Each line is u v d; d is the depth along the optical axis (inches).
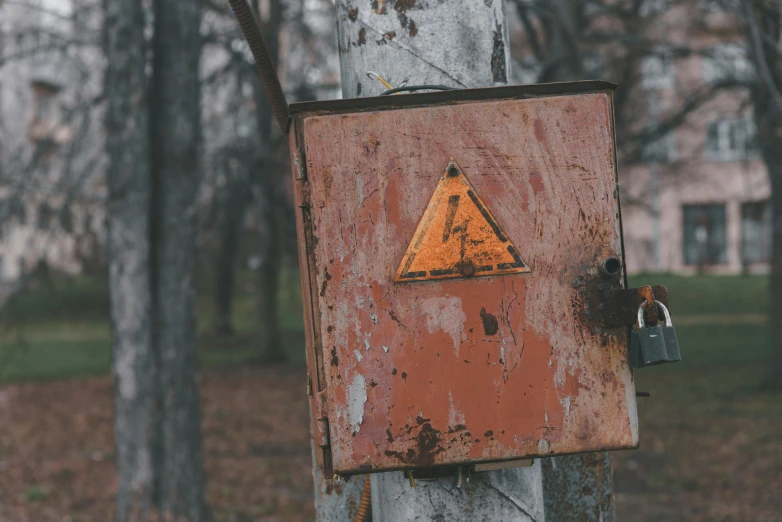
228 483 405.1
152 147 291.9
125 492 289.0
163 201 290.8
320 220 70.4
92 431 552.7
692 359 850.8
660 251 1369.3
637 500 360.5
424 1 77.8
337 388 70.3
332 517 93.0
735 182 1170.6
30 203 344.2
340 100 70.6
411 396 70.5
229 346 1042.7
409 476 72.5
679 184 702.5
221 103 534.0
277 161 595.2
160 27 290.8
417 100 71.0
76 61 397.1
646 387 704.4
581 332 71.5
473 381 70.7
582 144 71.9
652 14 529.7
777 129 465.1
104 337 1082.1
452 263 70.7
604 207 71.8
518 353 71.0
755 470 400.5
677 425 531.8
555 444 71.2
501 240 71.1
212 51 462.6
